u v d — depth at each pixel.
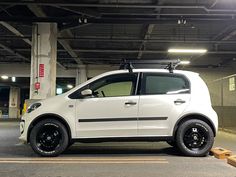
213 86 27.98
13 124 23.78
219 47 21.02
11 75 28.88
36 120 7.97
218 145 10.51
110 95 8.15
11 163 7.08
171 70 8.30
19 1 10.98
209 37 18.33
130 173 6.09
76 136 7.92
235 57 24.55
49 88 13.23
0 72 28.88
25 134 8.00
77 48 21.08
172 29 16.91
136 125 7.94
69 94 8.10
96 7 12.55
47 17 12.83
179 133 7.95
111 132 7.91
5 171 6.27
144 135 7.94
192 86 8.23
